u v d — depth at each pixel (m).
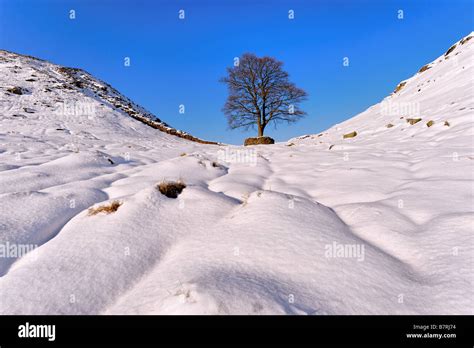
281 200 4.48
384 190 5.59
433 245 3.33
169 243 3.82
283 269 2.95
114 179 7.47
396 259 3.24
